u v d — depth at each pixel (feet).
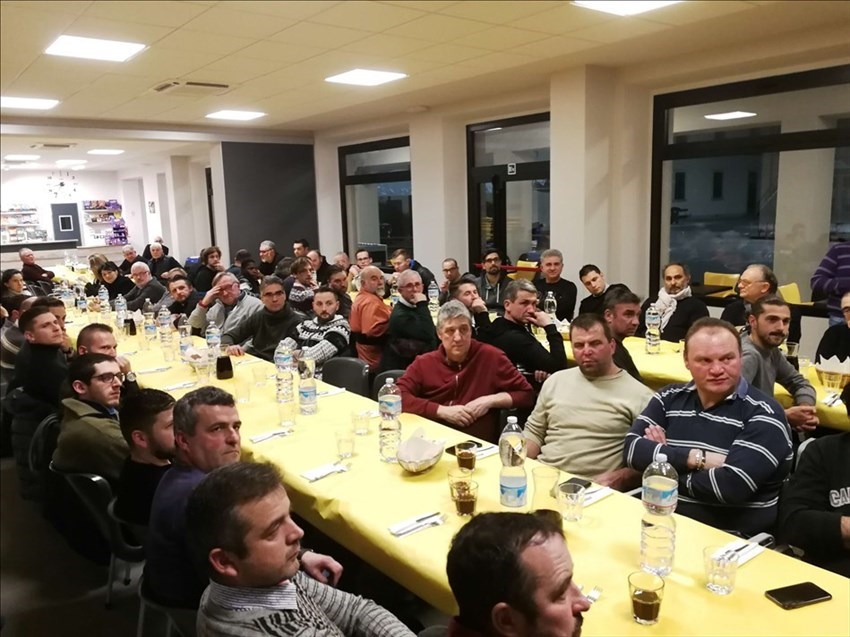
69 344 15.29
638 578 4.45
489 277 20.72
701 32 15.01
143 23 13.00
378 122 28.30
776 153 17.75
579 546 5.33
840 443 5.95
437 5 12.23
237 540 4.00
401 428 8.68
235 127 29.71
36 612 8.52
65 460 7.96
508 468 6.63
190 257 38.04
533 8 12.62
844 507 5.79
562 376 8.79
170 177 40.50
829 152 16.71
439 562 5.15
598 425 8.21
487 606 3.16
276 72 17.89
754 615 4.32
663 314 15.24
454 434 8.40
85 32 13.57
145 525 6.96
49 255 45.11
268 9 12.27
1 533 10.74
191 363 12.32
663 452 6.80
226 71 17.61
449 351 9.55
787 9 13.34
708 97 18.48
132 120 26.61
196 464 6.30
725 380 6.61
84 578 9.36
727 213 19.10
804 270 17.78
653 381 11.27
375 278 15.06
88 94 20.47
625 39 15.43
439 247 26.71
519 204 25.03
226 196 30.22
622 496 6.33
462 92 22.15
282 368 11.44
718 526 6.48
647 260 20.83
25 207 50.57
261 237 31.37
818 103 16.48
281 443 8.16
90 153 37.22
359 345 14.98
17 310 15.89
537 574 3.14
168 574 5.35
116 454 7.93
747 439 6.44
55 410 11.21
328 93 21.44
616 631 4.19
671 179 20.13
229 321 16.40
